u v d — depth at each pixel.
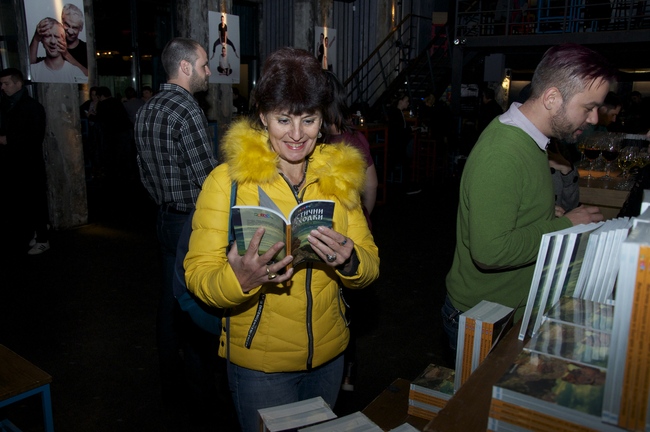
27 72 5.50
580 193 2.89
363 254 1.51
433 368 1.83
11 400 1.79
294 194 1.52
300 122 1.42
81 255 5.14
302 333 1.54
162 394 2.81
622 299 0.77
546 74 1.60
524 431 0.86
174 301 2.65
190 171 2.53
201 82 2.68
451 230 6.27
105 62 9.52
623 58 8.00
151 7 9.58
